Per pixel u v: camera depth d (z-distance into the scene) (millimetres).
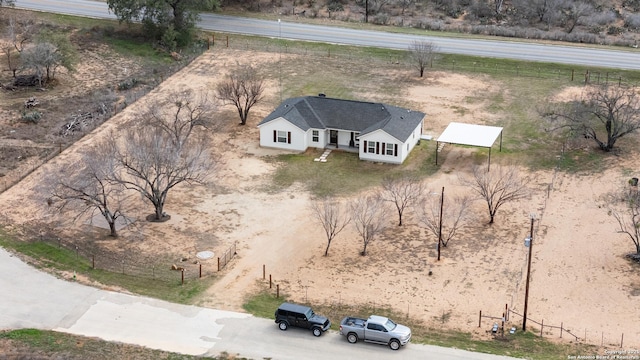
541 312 53562
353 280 57469
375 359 47438
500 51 103625
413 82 94688
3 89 89688
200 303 53719
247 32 108875
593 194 70188
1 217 64688
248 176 73562
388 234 64000
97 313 52219
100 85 92125
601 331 51375
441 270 58781
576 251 61188
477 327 51656
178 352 47875
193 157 68688
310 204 68625
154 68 97125
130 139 67500
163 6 100812
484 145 73438
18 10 108375
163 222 65250
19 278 56188
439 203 68125
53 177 69188
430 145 79625
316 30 110625
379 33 110062
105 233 63281
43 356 47125
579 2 121250
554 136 81250
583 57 101250
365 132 76188
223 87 84125
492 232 64062
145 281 56531
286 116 78312
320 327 49531
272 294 55406
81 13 109875
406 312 53344
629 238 62875
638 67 97750
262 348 48500
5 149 76312
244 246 62000
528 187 71375
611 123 80500
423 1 126250
